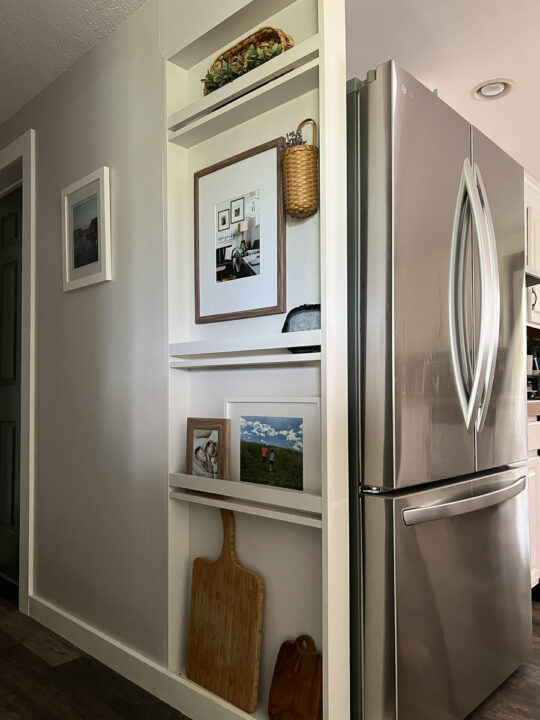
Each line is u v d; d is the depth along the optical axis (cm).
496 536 177
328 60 138
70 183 229
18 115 269
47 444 240
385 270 140
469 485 164
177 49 178
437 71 235
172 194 182
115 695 177
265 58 155
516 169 195
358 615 142
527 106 263
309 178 145
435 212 154
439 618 150
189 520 183
